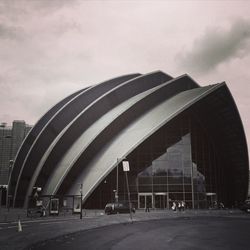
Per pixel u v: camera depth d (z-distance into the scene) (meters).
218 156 66.94
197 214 42.06
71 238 18.41
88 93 67.69
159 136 56.41
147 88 70.88
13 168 69.88
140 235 19.83
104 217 35.47
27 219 32.66
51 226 24.67
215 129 64.19
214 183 61.47
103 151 58.31
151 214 40.81
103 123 61.16
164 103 62.19
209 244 15.92
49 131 66.31
